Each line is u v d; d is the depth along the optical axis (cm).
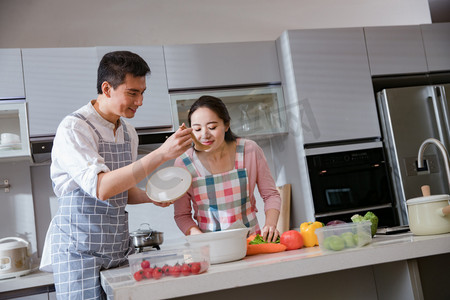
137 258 119
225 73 325
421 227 152
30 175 316
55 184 166
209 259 124
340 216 314
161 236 278
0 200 309
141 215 329
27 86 292
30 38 326
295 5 382
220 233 137
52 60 299
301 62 324
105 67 161
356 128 327
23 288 243
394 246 130
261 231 183
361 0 398
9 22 325
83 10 338
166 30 352
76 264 158
